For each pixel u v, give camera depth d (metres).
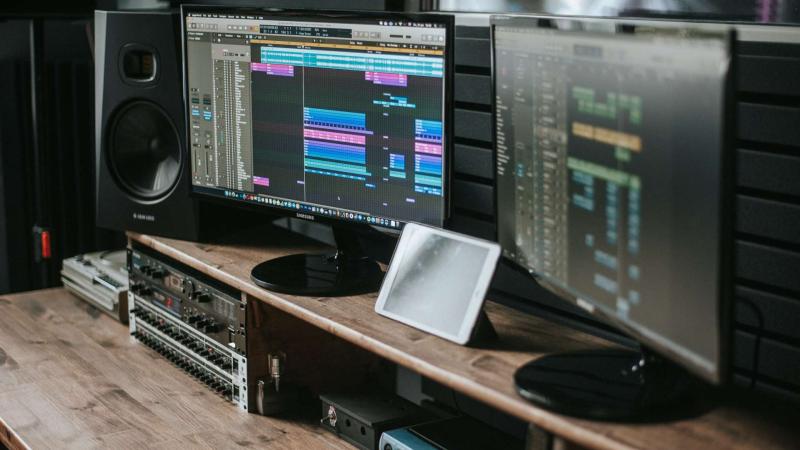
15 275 3.04
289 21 1.91
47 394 2.04
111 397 2.04
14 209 3.02
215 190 2.14
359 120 1.85
